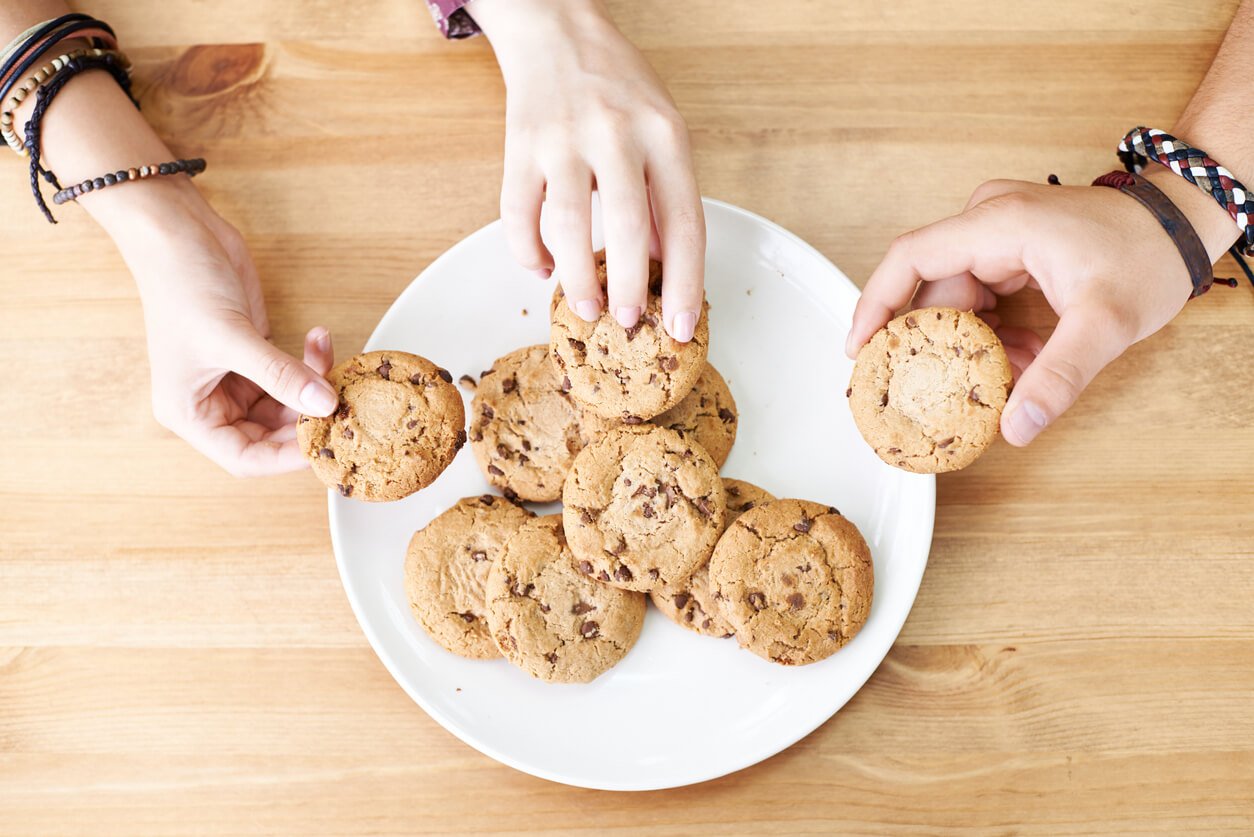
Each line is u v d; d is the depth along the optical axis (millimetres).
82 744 708
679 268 668
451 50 774
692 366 691
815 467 722
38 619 721
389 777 703
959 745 703
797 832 695
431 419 685
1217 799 696
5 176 765
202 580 724
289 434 730
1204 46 772
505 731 684
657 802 699
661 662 696
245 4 777
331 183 762
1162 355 738
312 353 715
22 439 740
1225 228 713
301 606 721
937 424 679
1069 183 757
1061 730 704
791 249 729
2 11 731
